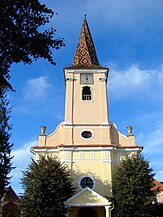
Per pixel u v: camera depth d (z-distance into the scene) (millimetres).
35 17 9430
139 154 26750
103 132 29641
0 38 9148
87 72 33031
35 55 9852
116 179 25359
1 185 23594
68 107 30938
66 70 32906
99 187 26672
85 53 35844
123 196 23938
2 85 10008
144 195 23984
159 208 25266
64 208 23500
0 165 23875
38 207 22906
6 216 37375
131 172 25016
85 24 39719
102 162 27797
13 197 39219
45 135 30203
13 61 9664
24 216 23047
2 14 8867
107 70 33250
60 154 28453
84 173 27375
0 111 25641
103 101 31406
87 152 28344
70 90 31953
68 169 27328
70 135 29422
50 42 9812
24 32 9406
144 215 23266
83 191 24875
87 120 30281
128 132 30516
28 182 24578
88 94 32031
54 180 23984
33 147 29016
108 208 24203
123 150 28891
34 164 25609
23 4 9148
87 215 26172
